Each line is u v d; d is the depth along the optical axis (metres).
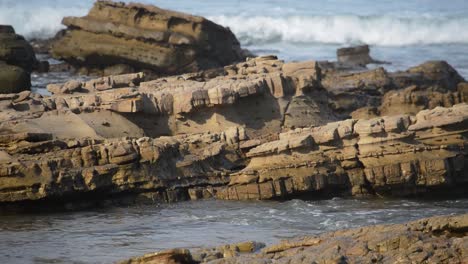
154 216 107.06
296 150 116.50
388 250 79.69
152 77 191.75
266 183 114.44
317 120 133.12
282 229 101.06
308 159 115.88
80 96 124.88
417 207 111.38
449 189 117.00
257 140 120.88
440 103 150.25
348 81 165.50
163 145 114.94
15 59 179.25
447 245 78.69
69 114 120.31
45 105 121.75
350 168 116.75
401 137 116.25
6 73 162.25
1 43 178.38
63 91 131.00
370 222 103.50
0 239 97.31
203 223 104.06
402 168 115.31
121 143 112.56
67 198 108.44
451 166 116.00
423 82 172.38
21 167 106.50
